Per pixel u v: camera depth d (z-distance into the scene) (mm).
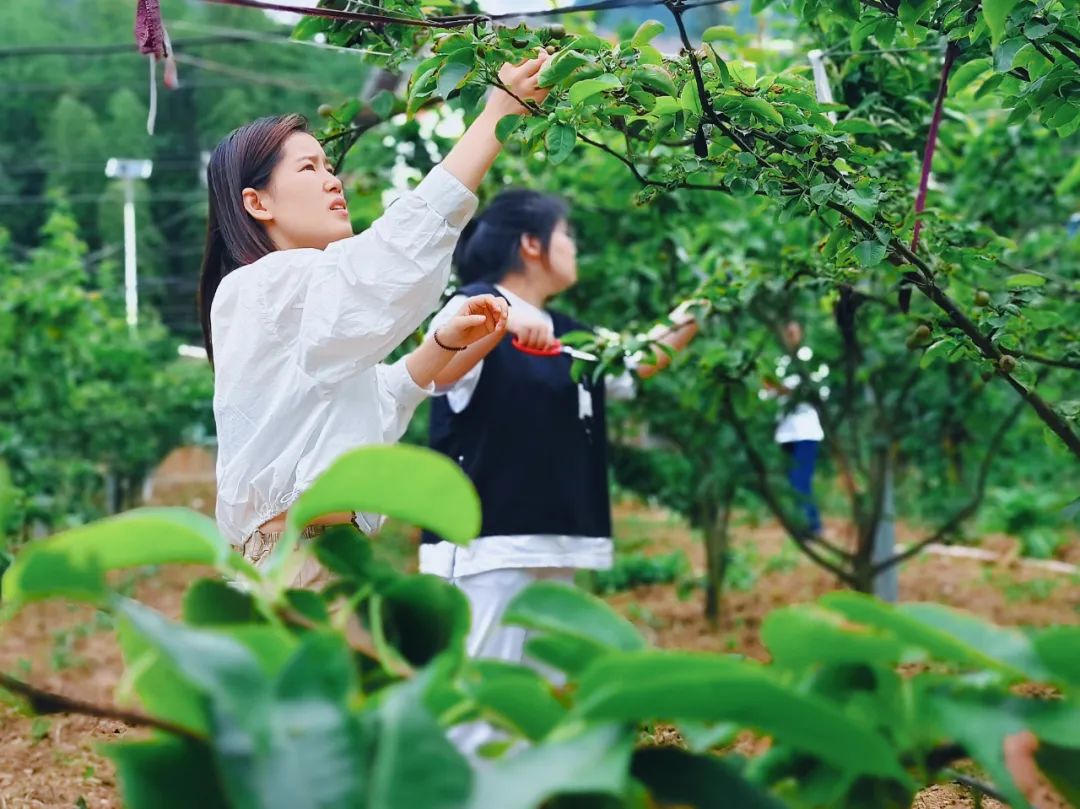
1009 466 7219
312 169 2383
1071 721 972
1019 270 3320
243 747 871
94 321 9148
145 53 2270
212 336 2252
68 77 29375
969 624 1026
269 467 2088
